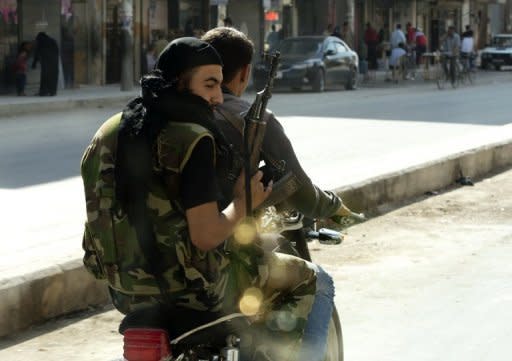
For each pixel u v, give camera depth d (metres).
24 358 8.12
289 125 27.17
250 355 5.26
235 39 5.59
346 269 11.09
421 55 58.94
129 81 41.00
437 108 34.50
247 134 5.11
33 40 40.97
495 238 12.87
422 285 10.43
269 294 5.40
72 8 43.25
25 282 8.85
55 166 19.23
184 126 4.73
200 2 50.94
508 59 72.06
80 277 9.45
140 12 46.81
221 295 4.92
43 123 29.27
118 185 4.80
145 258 4.79
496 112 32.69
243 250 5.16
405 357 8.22
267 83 5.13
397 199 15.48
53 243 10.73
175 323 4.91
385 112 32.34
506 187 17.34
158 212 4.74
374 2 69.00
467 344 8.57
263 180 5.48
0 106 32.34
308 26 62.06
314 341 5.46
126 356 4.73
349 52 47.41
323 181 14.34
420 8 75.75
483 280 10.66
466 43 53.34
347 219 6.01
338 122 28.23
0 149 22.16
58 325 9.02
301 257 6.01
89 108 35.66
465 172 17.94
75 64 44.12
